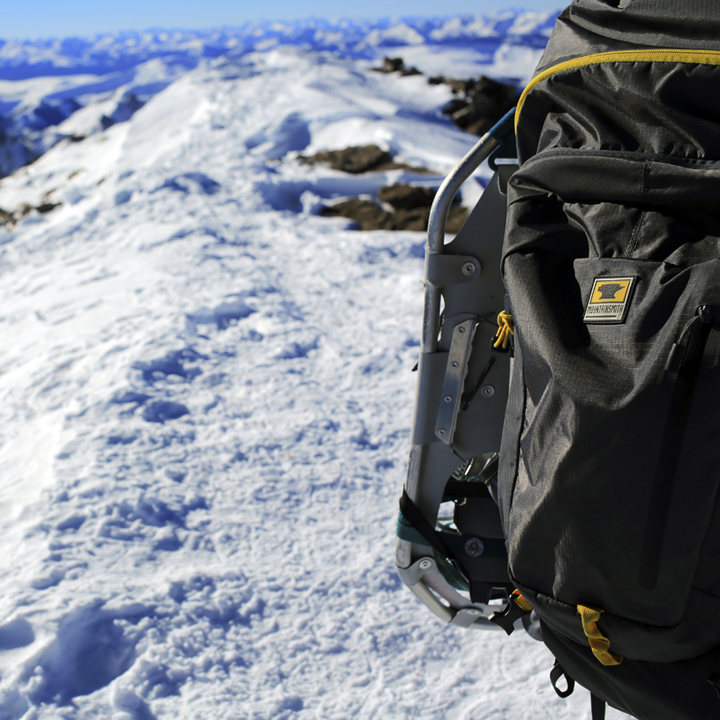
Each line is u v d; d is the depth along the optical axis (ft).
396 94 66.13
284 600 7.98
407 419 12.73
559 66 4.13
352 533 9.39
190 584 7.84
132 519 8.93
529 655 7.36
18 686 6.17
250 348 15.23
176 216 28.58
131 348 14.48
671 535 3.25
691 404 3.16
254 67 94.32
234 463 10.71
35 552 7.97
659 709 3.79
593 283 3.66
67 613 6.89
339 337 16.20
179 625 7.23
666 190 3.52
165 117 77.87
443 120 58.23
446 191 4.84
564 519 3.51
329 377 14.20
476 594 5.53
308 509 9.84
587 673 4.14
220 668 6.89
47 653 6.50
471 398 5.22
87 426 11.16
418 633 7.68
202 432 11.53
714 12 3.60
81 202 38.34
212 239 24.62
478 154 4.80
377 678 7.06
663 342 3.25
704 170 3.40
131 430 11.10
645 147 3.68
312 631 7.58
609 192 3.76
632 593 3.44
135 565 8.07
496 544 5.49
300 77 77.00
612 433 3.29
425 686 6.98
